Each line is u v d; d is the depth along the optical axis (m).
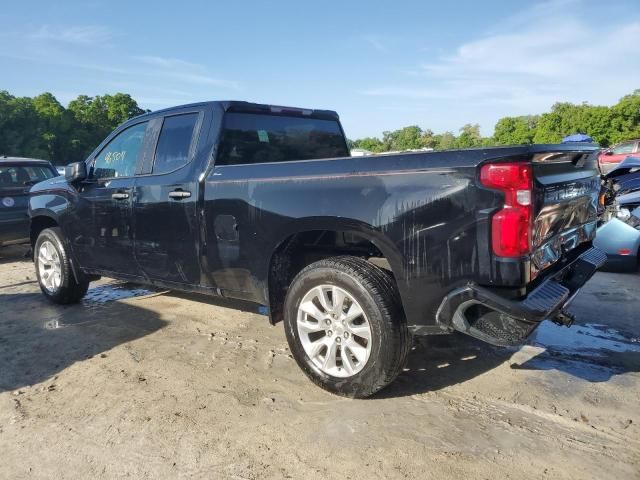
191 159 4.01
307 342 3.36
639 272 6.30
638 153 19.78
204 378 3.57
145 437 2.85
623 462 2.54
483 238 2.63
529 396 3.22
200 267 3.94
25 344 4.31
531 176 2.58
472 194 2.65
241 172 3.63
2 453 2.74
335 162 3.17
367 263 3.12
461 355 3.89
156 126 4.38
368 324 3.03
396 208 2.88
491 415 3.00
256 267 3.58
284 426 2.92
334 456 2.63
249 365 3.79
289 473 2.51
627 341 4.13
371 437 2.79
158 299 5.61
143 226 4.30
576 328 4.43
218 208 3.72
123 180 4.52
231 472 2.53
